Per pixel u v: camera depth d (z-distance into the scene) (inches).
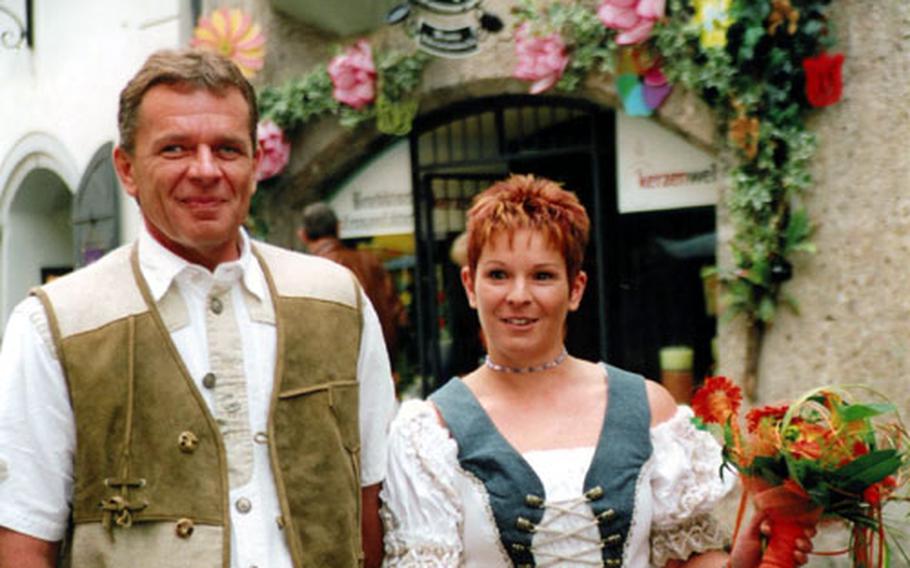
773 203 226.8
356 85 279.3
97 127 372.2
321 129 289.9
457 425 107.6
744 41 222.7
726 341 236.4
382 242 293.4
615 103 253.6
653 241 256.2
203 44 297.1
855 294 221.5
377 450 106.7
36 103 402.6
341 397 100.7
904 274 217.8
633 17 240.1
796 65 221.5
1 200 426.3
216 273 96.9
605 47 247.6
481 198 110.5
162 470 93.6
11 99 415.5
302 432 97.9
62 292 95.5
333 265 105.5
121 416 93.7
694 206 248.2
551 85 255.0
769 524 102.0
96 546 93.3
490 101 274.2
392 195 290.7
